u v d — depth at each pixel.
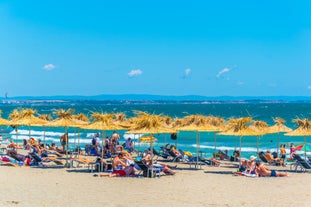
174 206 12.88
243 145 37.84
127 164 18.44
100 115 19.05
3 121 24.28
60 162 21.31
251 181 17.22
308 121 19.81
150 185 16.05
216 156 25.97
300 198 14.13
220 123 21.81
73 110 20.55
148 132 17.94
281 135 46.78
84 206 12.73
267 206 13.02
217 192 14.96
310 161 21.84
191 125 21.33
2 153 27.14
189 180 17.27
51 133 49.94
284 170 20.89
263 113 115.50
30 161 20.77
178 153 23.70
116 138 27.77
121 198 13.80
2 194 14.20
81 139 41.34
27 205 12.73
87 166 20.69
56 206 12.68
